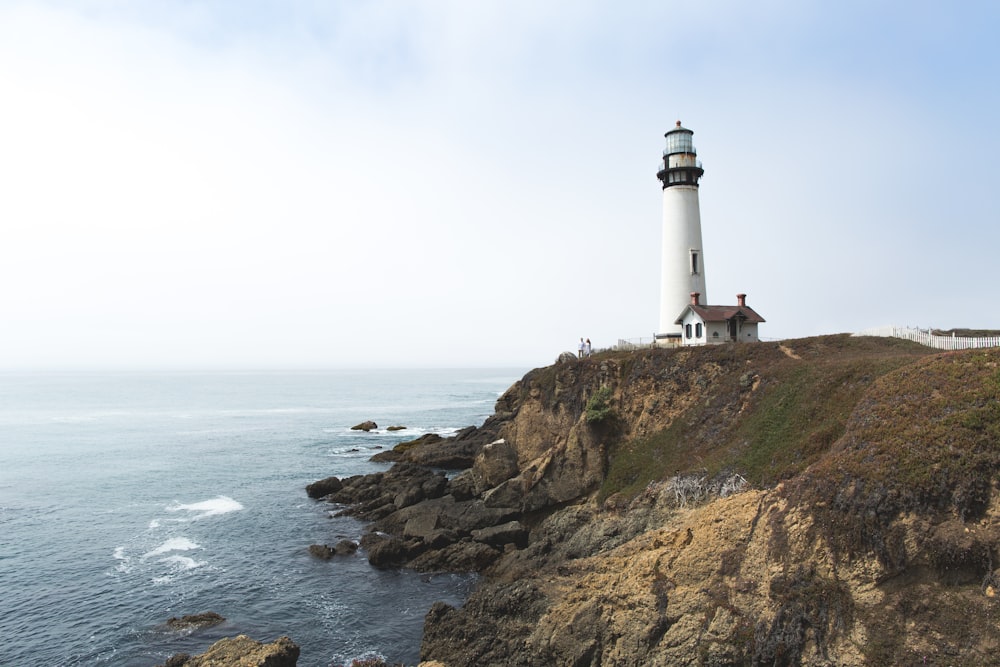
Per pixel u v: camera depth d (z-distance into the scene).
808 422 30.58
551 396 47.84
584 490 40.94
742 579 23.03
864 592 20.05
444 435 96.06
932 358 26.81
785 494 24.02
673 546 26.11
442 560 37.94
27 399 178.50
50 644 28.78
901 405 24.22
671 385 40.72
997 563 18.23
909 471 20.92
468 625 27.84
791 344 39.91
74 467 68.69
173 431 100.31
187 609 32.44
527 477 43.22
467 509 44.22
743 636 21.77
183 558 39.75
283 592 34.53
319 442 88.56
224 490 58.28
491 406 151.75
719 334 49.94
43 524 46.88
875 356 33.84
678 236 56.59
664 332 56.94
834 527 21.42
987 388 22.48
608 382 43.81
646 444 39.84
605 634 24.77
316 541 43.25
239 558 39.75
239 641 25.25
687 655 22.56
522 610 27.61
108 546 41.91
